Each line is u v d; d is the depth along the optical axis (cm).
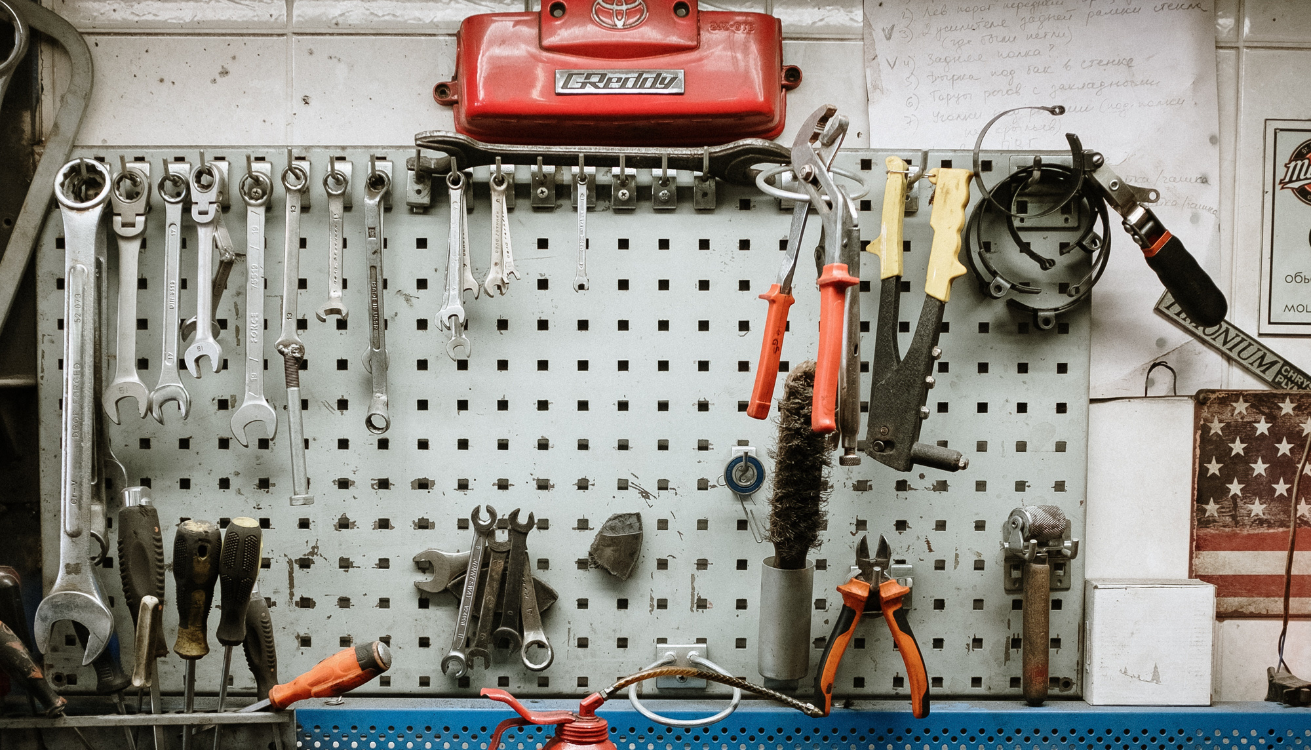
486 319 92
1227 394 98
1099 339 98
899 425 86
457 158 89
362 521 93
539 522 93
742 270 93
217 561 79
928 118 99
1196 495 98
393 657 93
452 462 93
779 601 85
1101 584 92
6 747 82
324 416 92
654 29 92
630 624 93
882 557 88
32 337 94
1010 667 94
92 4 97
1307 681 96
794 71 98
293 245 88
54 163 93
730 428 93
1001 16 99
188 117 98
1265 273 99
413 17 99
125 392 87
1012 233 89
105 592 92
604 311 92
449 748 88
